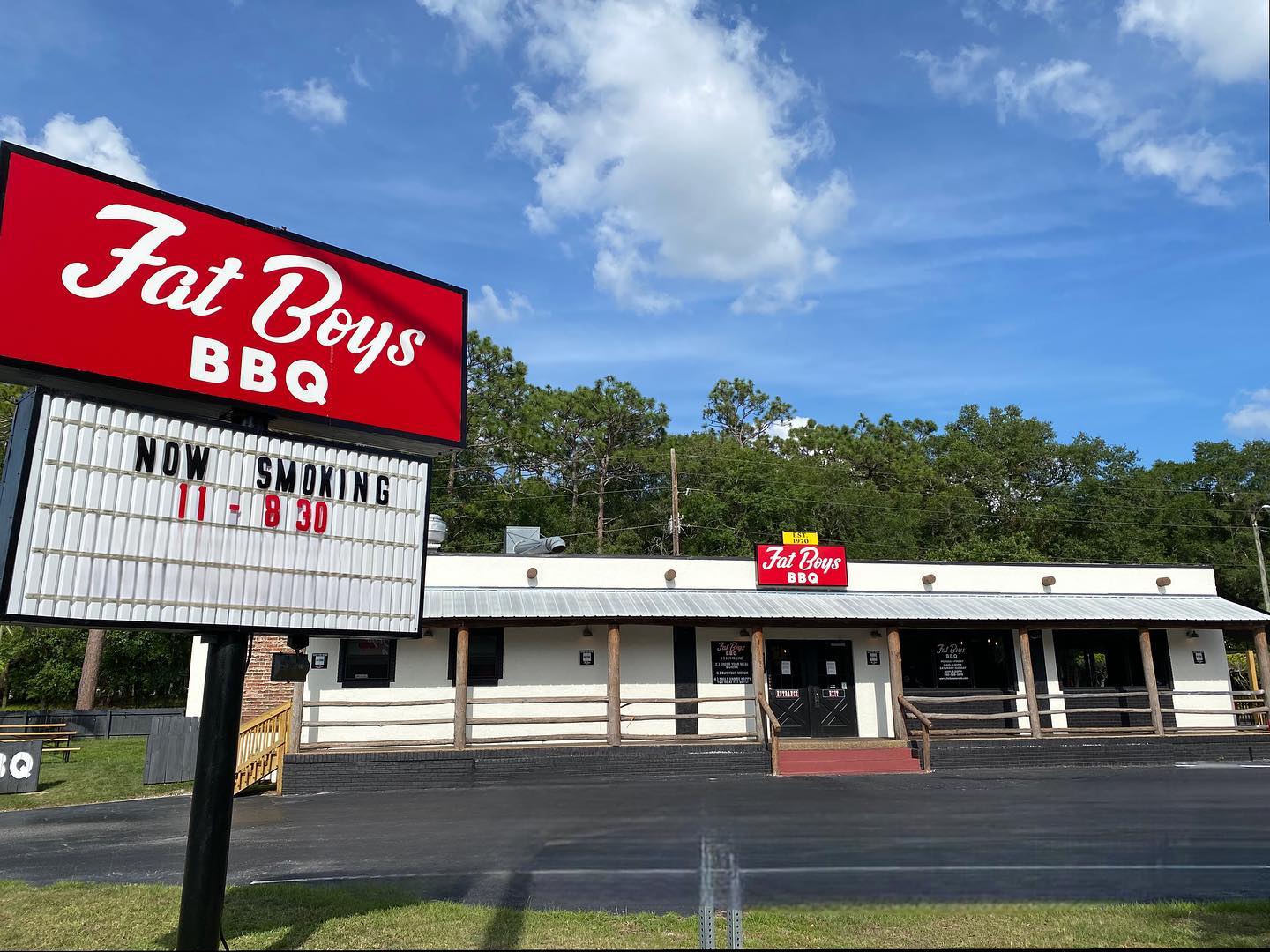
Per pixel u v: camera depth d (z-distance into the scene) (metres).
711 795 12.44
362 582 6.52
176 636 38.06
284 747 14.27
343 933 6.09
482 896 7.14
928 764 15.94
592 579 18.22
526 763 14.90
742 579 18.83
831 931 6.13
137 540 5.51
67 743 19.91
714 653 18.28
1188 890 7.20
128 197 6.11
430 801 12.42
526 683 17.41
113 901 7.09
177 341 6.15
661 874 7.80
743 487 45.06
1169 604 19.47
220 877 5.45
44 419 5.27
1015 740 16.72
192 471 5.82
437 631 17.30
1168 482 55.69
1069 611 18.58
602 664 17.73
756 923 6.32
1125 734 17.86
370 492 6.68
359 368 7.12
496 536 39.78
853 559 19.39
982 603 18.95
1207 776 14.55
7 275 5.52
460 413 7.73
